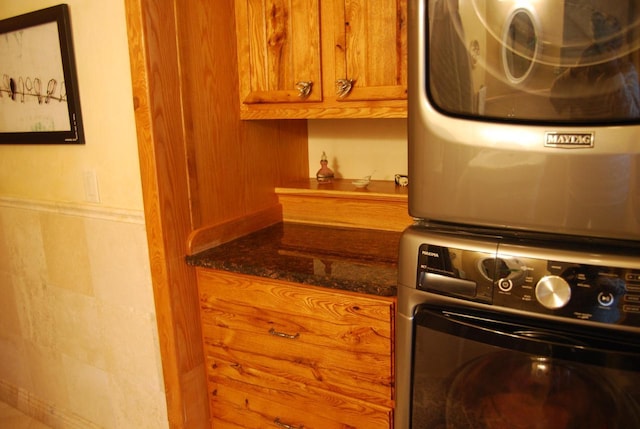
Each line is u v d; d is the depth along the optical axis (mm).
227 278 1396
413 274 921
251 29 1497
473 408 910
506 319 844
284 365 1354
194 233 1438
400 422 1018
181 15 1338
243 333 1410
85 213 1655
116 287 1648
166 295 1396
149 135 1292
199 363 1521
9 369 2215
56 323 1907
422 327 926
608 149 737
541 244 815
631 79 709
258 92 1522
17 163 1823
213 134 1490
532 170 792
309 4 1372
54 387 2031
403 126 1700
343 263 1308
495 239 848
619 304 750
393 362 1172
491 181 827
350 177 1850
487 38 792
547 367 811
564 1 728
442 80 845
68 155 1641
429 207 897
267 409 1429
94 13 1432
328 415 1311
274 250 1465
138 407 1730
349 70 1350
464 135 832
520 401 857
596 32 718
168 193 1353
